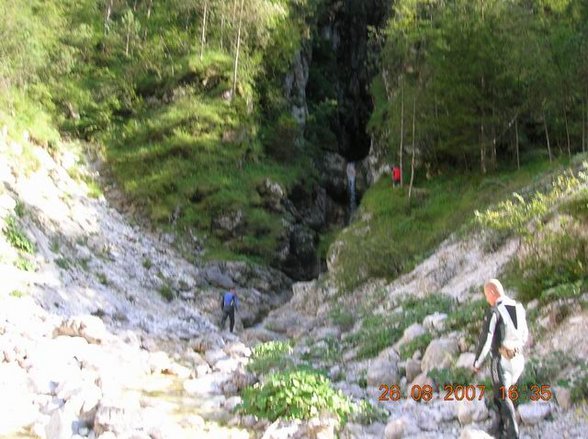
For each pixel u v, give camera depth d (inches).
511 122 895.7
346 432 277.0
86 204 901.2
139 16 1417.3
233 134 1136.8
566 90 826.8
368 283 710.5
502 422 239.9
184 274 864.3
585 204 401.4
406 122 968.9
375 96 1298.0
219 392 386.9
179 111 1139.9
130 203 993.5
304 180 1173.1
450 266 579.5
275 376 341.1
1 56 900.6
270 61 1316.4
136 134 1120.8
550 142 959.6
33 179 828.6
